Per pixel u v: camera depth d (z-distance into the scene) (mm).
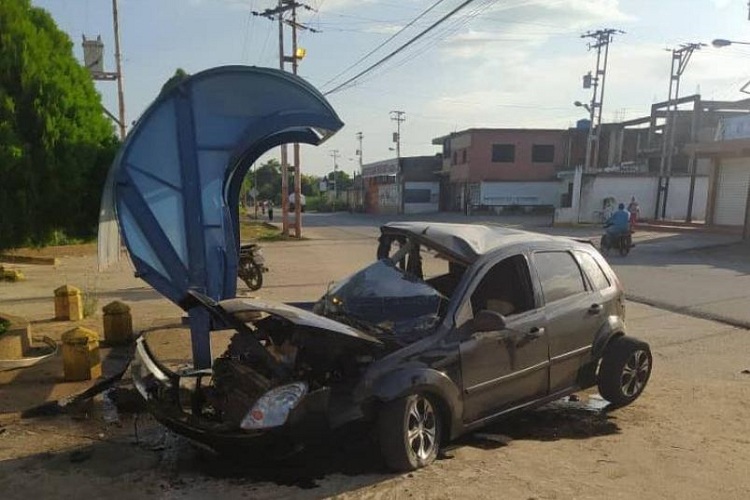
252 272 13523
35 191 6473
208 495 4078
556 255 5668
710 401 6172
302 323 4195
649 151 48562
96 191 7051
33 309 11078
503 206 53469
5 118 6297
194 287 5930
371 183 77000
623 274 15906
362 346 4492
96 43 28562
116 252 6184
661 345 8578
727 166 28422
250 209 86625
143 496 4086
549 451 4832
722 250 21672
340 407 4215
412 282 5129
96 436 5230
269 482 4270
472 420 4762
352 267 17734
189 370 5559
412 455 4371
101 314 10547
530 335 5102
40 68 6543
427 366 4449
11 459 4730
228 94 5918
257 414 4055
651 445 4980
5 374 6867
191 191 5902
